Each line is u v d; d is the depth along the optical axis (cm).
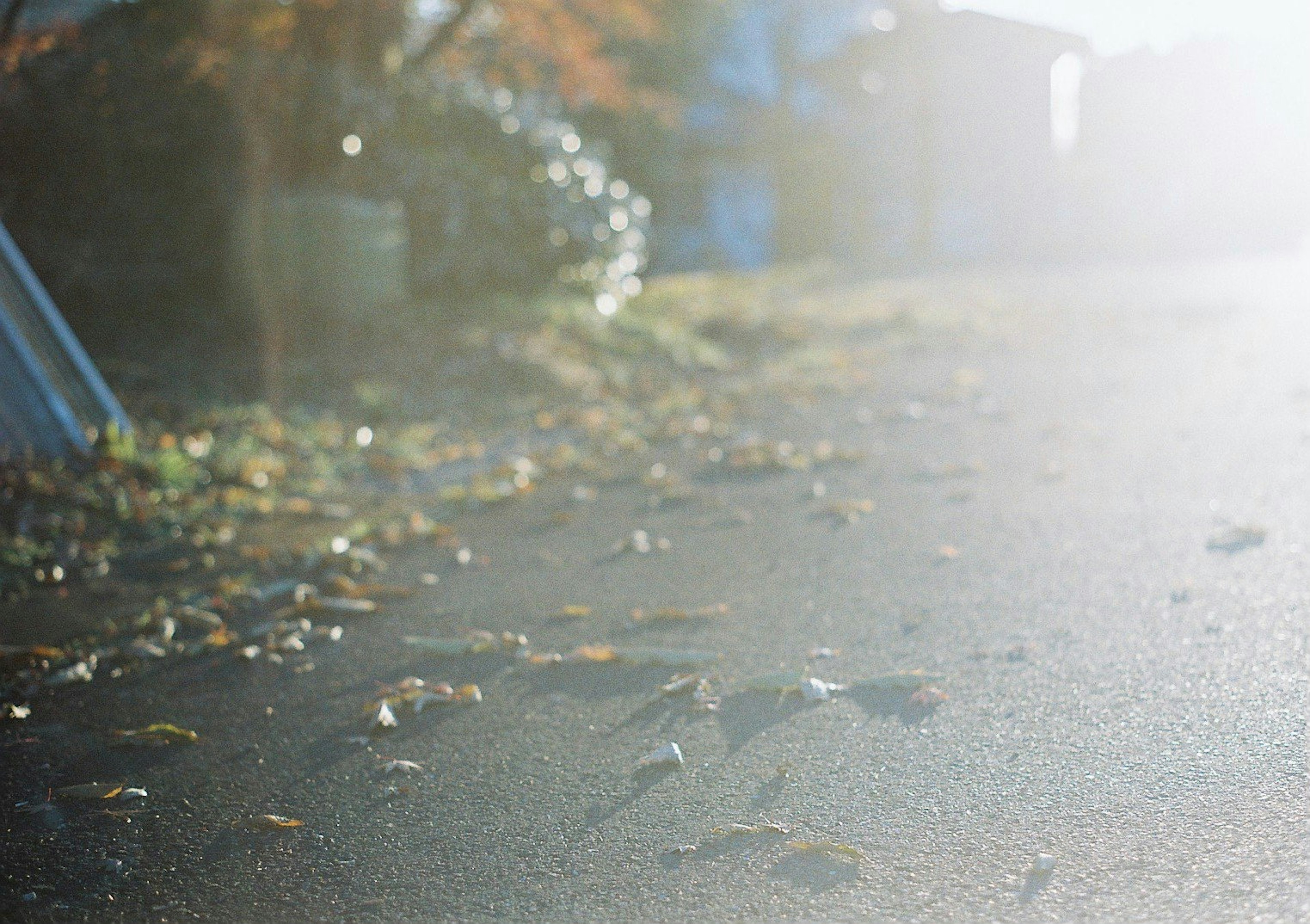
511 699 350
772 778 287
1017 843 248
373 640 411
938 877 238
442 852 263
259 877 258
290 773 308
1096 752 287
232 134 1049
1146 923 217
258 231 1002
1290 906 218
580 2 1400
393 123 1205
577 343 1088
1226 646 347
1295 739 284
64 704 362
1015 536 488
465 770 303
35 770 316
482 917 237
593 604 439
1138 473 586
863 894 234
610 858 255
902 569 454
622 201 1377
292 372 913
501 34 1368
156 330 982
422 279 1191
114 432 625
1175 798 261
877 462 664
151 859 267
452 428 827
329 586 469
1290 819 248
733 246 2888
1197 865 235
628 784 289
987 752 291
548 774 298
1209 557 437
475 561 511
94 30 1031
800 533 520
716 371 1071
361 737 328
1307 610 371
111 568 507
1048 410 791
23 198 965
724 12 2575
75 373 666
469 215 1223
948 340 1223
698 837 261
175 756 322
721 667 364
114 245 999
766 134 2906
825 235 2995
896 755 294
